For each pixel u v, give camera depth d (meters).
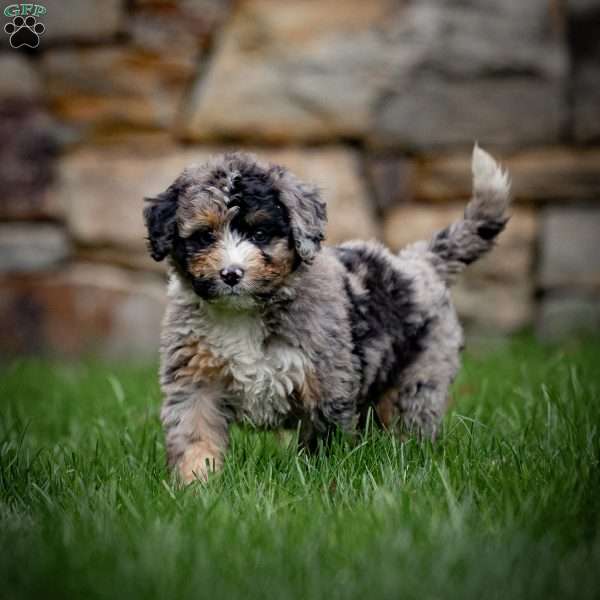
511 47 13.34
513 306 13.62
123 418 8.12
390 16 13.37
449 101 13.46
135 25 13.56
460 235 7.93
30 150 13.81
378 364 7.12
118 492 5.85
